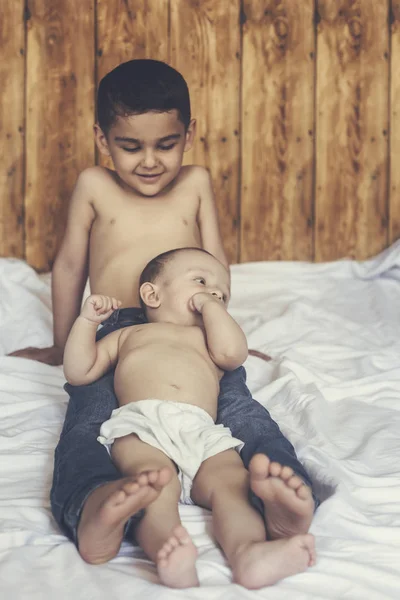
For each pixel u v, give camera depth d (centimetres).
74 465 98
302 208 276
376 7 273
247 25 270
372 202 278
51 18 260
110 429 104
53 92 262
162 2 265
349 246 278
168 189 160
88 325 121
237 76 270
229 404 118
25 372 161
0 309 210
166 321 130
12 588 84
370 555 93
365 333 206
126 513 86
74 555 91
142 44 266
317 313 216
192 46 268
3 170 262
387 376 164
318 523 100
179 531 84
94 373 123
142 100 143
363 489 109
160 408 106
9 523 99
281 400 150
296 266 266
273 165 274
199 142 271
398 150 277
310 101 274
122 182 160
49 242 266
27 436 129
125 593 83
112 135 148
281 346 191
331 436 135
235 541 88
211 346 122
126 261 154
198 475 99
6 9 258
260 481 86
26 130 262
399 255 255
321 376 165
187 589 83
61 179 265
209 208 164
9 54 259
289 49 271
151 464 98
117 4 263
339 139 275
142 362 117
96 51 264
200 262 133
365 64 274
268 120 273
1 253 264
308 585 85
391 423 141
